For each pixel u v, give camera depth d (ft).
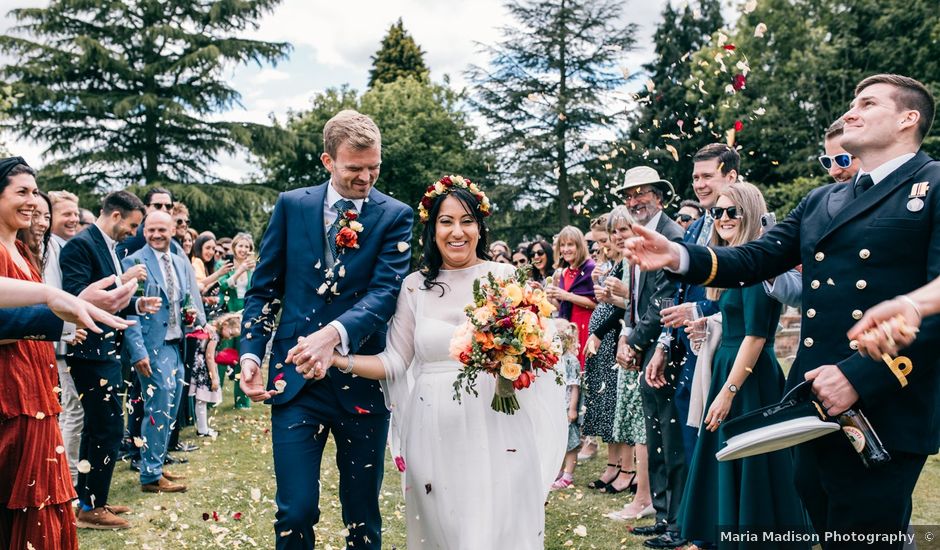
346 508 10.29
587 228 95.86
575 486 17.70
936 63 82.58
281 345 10.18
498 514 9.07
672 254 8.16
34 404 9.14
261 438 22.48
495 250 27.22
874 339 6.12
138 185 92.68
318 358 9.25
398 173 122.11
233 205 98.07
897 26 84.43
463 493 9.21
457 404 9.43
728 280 8.31
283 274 10.66
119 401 14.38
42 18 100.07
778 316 10.96
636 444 15.35
